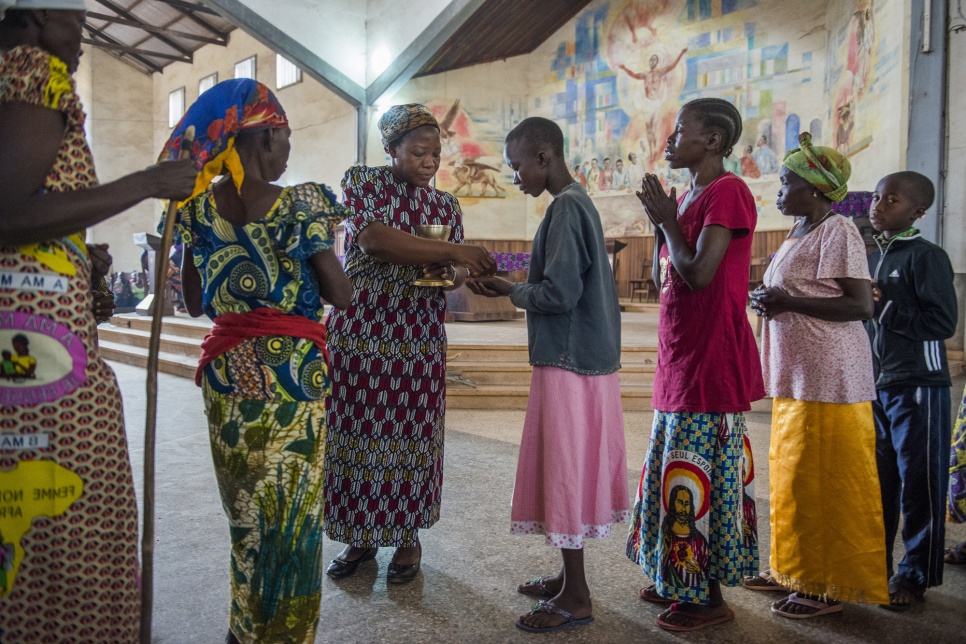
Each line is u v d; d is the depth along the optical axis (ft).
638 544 7.86
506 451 14.99
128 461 4.62
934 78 25.29
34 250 4.17
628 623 7.44
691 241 7.23
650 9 54.08
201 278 6.07
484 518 10.66
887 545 8.41
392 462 8.28
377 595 8.03
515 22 54.85
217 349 5.50
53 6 4.29
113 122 77.92
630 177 56.08
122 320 37.52
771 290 7.55
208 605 7.67
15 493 4.16
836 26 43.83
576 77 58.49
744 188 7.07
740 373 7.07
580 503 7.25
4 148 3.89
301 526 5.57
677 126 7.41
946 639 7.15
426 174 8.22
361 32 43.42
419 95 58.54
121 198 4.24
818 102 46.93
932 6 25.36
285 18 41.34
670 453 7.27
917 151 26.11
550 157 7.45
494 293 7.69
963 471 9.27
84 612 4.39
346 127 58.03
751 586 8.41
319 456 5.69
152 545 4.62
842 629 7.36
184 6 63.98
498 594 8.10
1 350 4.09
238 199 5.40
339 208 5.55
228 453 5.50
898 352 8.14
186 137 4.93
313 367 5.58
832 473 7.35
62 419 4.24
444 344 8.64
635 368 22.31
